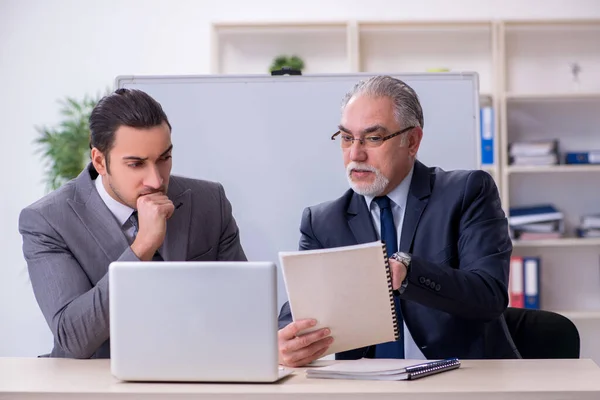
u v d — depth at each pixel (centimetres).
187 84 312
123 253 204
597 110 487
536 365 189
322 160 310
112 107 210
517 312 244
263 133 312
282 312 234
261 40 484
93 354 222
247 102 312
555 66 484
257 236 312
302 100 311
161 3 495
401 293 203
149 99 213
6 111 498
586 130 488
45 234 218
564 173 489
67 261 215
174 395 160
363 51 483
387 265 177
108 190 223
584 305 489
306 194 311
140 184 211
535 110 490
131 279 170
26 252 219
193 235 237
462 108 309
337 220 239
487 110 464
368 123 228
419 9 489
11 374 183
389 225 236
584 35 483
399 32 480
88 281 217
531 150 468
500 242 230
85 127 473
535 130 490
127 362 170
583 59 483
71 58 497
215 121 312
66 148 468
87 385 168
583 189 488
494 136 463
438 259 230
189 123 312
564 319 240
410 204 235
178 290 169
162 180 212
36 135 497
